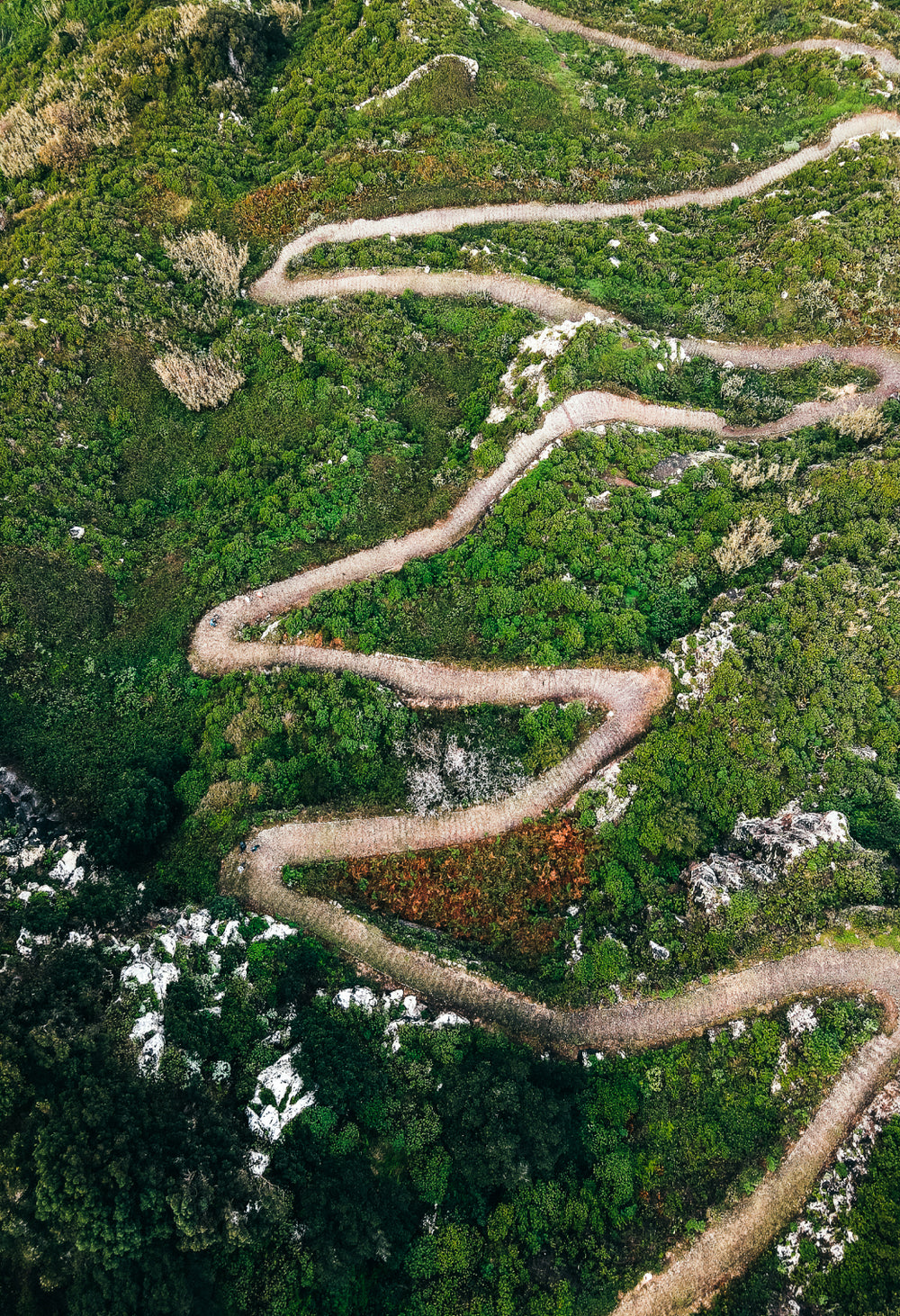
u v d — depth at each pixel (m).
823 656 41.53
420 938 35.31
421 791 39.41
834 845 35.78
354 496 50.28
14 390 51.53
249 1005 32.16
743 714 39.81
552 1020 33.69
